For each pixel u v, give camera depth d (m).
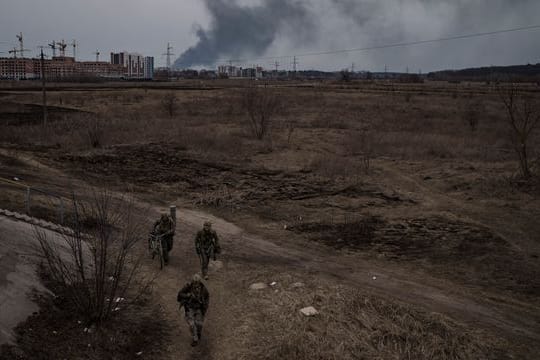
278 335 9.48
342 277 12.55
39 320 9.13
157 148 30.23
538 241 15.40
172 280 12.00
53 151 27.98
